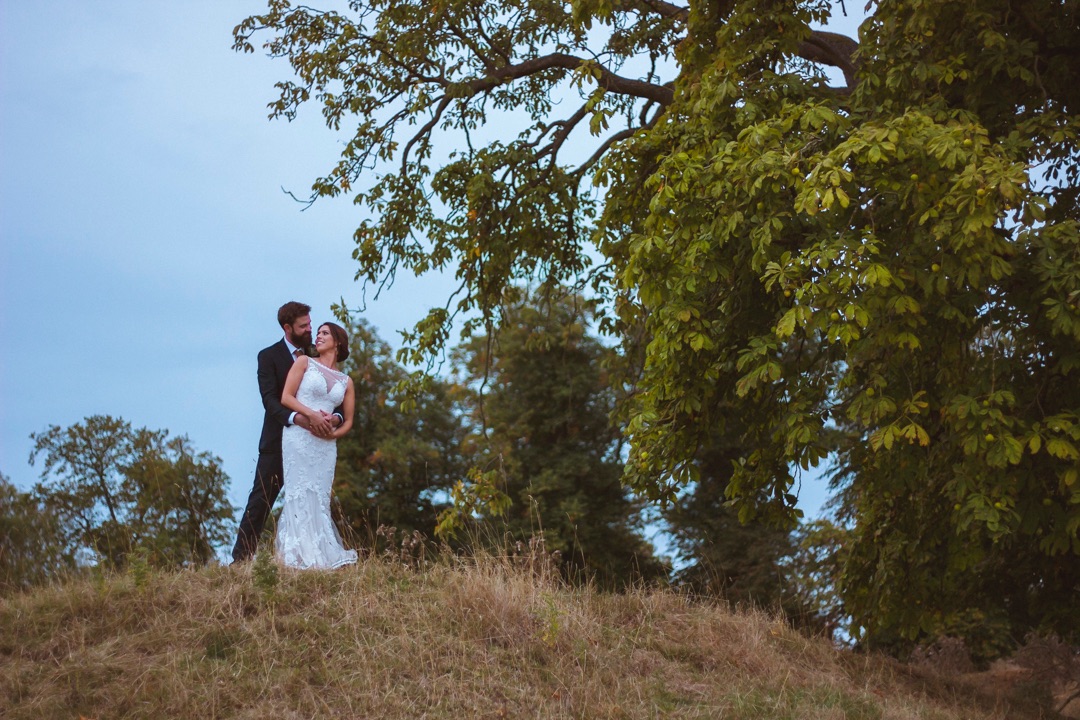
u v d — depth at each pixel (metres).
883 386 8.15
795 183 7.73
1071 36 9.84
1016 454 7.52
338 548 8.01
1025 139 8.54
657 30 13.91
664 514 24.94
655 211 9.01
